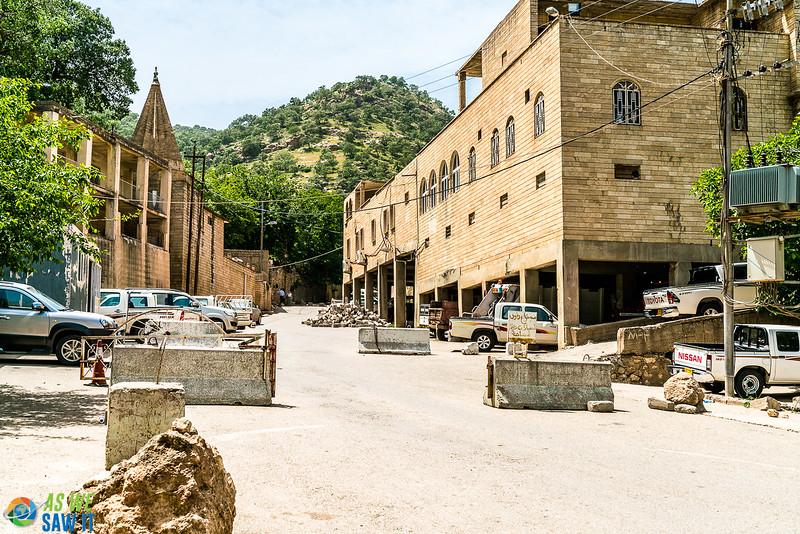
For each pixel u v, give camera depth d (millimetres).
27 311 19062
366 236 63938
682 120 29922
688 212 29562
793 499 7836
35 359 19766
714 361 18531
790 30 31469
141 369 13258
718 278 25516
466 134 40906
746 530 6605
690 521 6832
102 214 40125
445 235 44375
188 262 49406
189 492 5008
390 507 6930
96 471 7680
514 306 30297
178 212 48938
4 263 13031
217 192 83250
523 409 14750
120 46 50469
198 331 18734
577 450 10359
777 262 17484
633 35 29938
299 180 158000
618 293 34750
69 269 24062
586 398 15141
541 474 8594
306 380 17844
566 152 29031
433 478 8164
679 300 25359
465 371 22281
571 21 29609
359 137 191875
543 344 29641
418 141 179875
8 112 13273
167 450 5098
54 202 13203
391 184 56406
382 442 10188
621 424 13266
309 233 92812
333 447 9648
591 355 23594
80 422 10867
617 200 29125
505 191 35031
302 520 6414
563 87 29328
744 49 30938
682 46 30203
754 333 19453
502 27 42250
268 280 75750
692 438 11977
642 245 29094
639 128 29562
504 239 35062
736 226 23484
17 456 8242
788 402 18266
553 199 29641
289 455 9023
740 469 9445
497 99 36281
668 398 15672
